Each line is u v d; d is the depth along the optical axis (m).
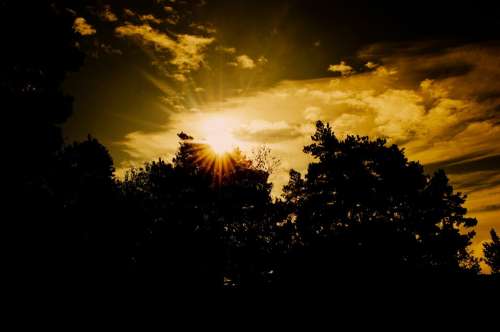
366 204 25.66
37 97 14.69
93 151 19.31
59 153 17.09
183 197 26.53
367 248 23.22
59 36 15.26
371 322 17.77
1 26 13.90
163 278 20.72
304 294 21.88
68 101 15.44
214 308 20.47
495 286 19.95
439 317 17.30
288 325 18.47
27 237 14.19
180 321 18.64
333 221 26.30
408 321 17.31
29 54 14.82
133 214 21.20
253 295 22.34
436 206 27.22
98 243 18.80
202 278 21.92
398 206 26.88
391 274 22.34
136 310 18.09
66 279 15.59
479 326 15.97
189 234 22.66
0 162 13.66
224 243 24.97
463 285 20.73
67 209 17.25
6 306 13.23
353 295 20.80
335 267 23.20
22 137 14.02
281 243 28.16
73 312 15.32
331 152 27.34
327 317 18.94
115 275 18.73
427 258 25.92
